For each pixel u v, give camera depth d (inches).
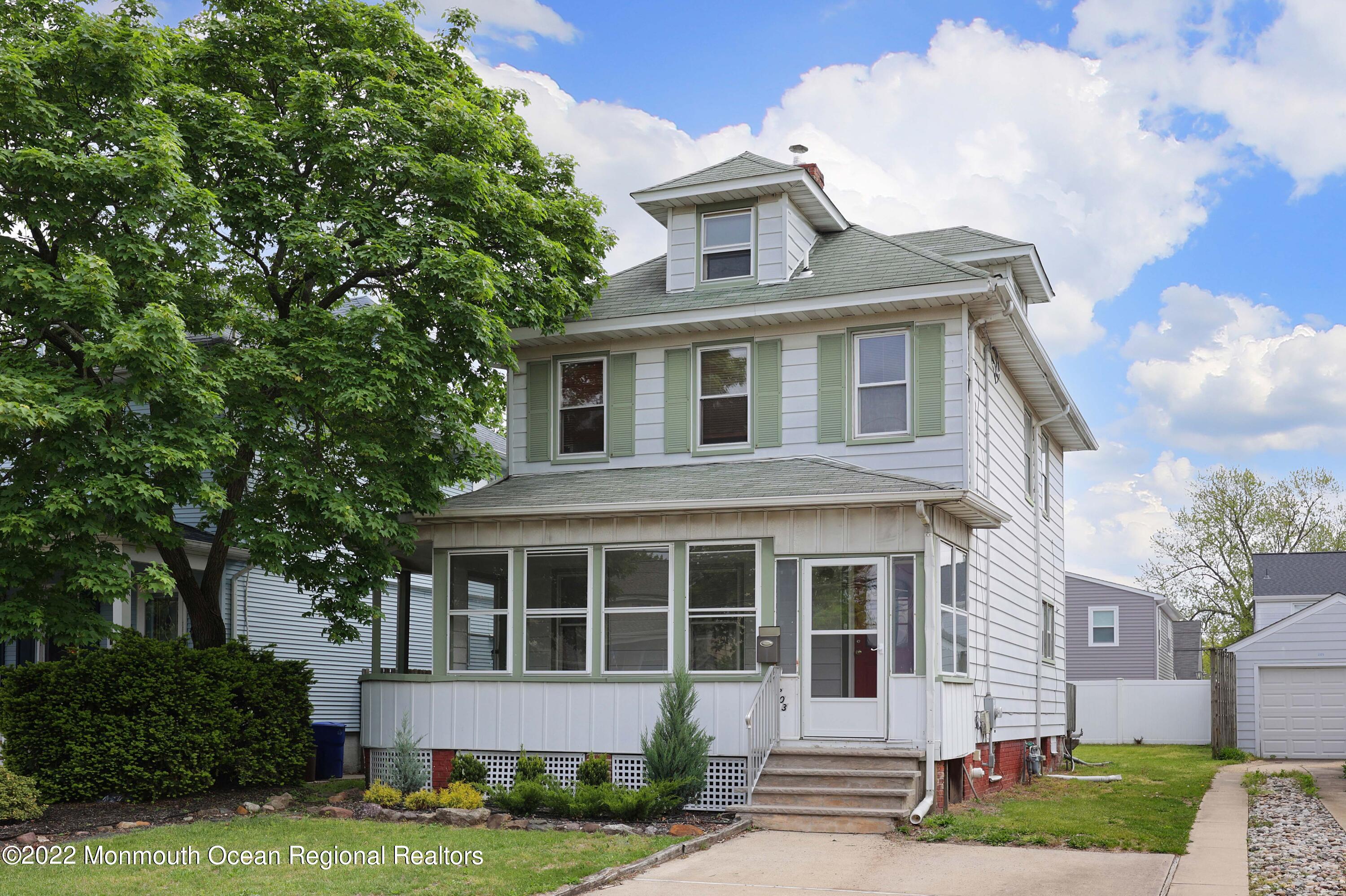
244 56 669.9
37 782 583.5
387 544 683.4
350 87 660.7
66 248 570.3
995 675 751.1
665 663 638.5
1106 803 657.6
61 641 534.9
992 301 680.4
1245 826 571.5
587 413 770.8
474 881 403.5
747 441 725.3
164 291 557.3
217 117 616.4
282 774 685.9
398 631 782.5
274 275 674.2
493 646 672.4
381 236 636.1
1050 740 960.9
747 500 621.9
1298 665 1165.1
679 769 585.6
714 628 631.8
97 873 422.9
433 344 647.8
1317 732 1152.2
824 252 774.5
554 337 762.8
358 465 645.9
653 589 646.5
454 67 725.9
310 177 655.1
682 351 746.8
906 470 682.2
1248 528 1915.6
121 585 522.3
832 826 538.9
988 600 738.2
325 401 610.5
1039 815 583.2
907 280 682.8
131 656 613.3
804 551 621.0
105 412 522.9
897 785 560.7
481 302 652.1
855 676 607.8
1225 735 1169.4
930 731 582.9
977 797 636.7
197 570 830.5
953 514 642.2
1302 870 442.6
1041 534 944.9
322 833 509.4
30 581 537.0
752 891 400.2
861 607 612.4
